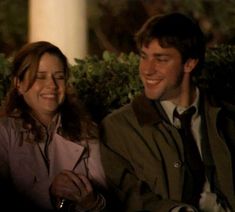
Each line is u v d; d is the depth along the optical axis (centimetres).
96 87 1217
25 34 2673
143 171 909
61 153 898
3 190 870
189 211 855
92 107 1210
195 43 907
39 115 901
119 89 1223
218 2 2780
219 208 899
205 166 909
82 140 913
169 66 898
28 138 880
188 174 899
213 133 919
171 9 2816
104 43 2798
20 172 871
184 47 898
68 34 1481
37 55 880
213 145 914
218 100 960
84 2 1505
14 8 2670
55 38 1471
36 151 881
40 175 877
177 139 907
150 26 905
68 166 897
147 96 916
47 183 877
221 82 1323
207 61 1332
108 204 909
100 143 925
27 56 883
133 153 913
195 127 923
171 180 895
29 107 902
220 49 1445
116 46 2817
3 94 1139
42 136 891
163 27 897
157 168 898
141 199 895
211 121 924
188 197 895
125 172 913
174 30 895
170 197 894
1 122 882
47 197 873
